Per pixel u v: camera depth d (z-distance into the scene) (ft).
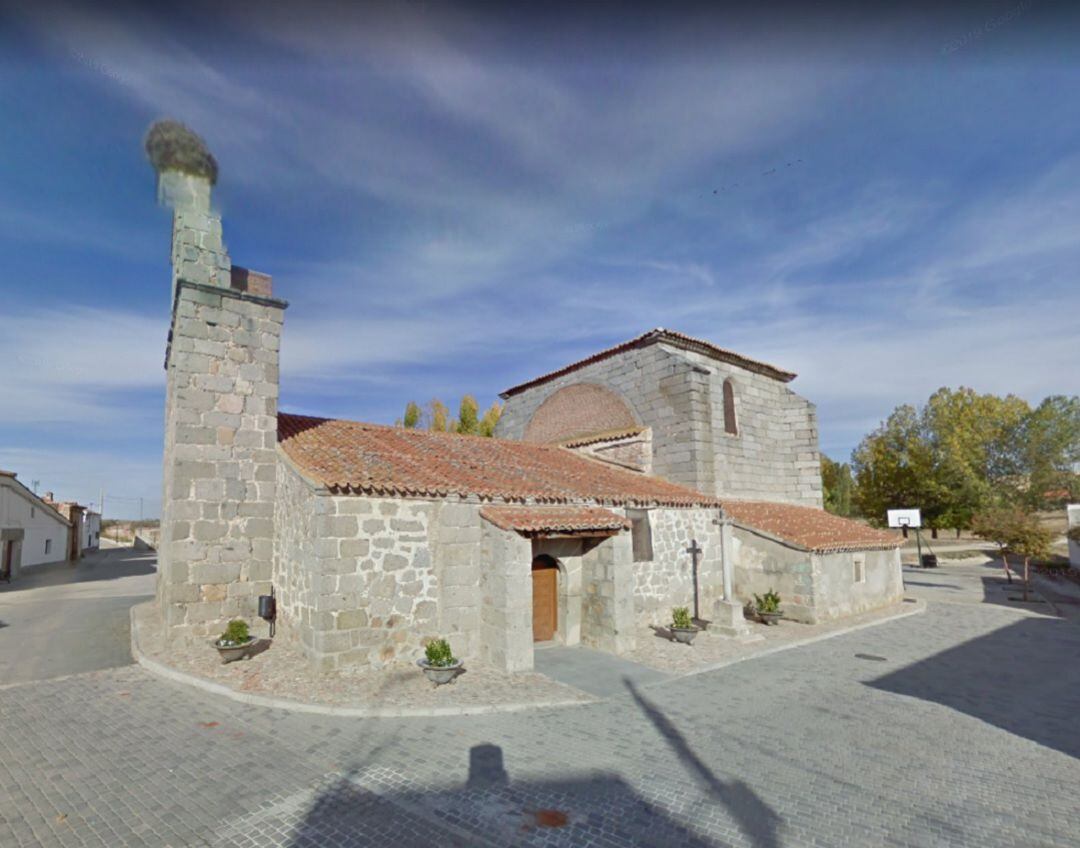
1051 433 125.59
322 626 29.32
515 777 19.27
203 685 28.30
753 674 32.89
